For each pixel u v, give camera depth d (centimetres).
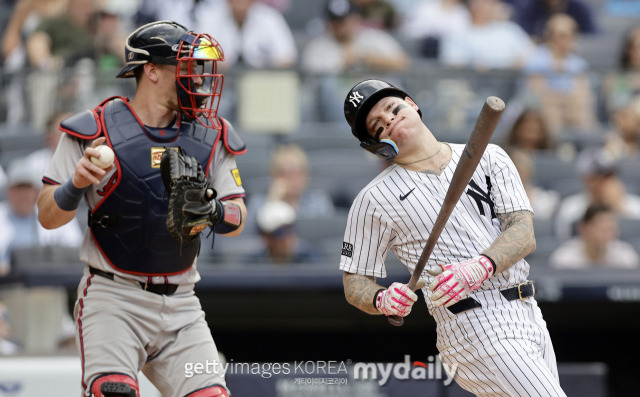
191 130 1230
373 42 3092
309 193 2556
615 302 2353
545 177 2606
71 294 2283
